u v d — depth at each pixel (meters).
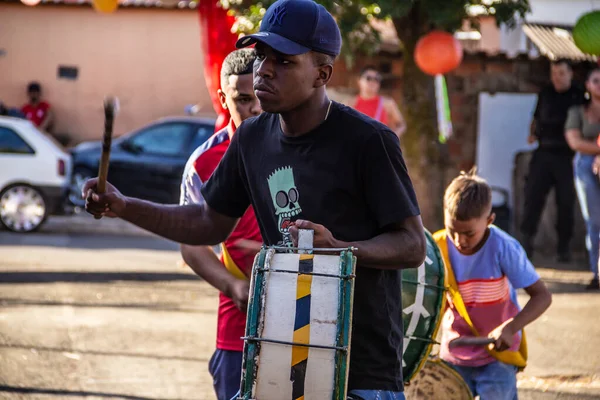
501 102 22.06
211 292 14.58
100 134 31.36
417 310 5.89
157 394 8.81
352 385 4.52
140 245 21.00
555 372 9.97
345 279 4.18
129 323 12.02
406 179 4.56
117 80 31.23
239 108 6.11
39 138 22.83
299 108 4.57
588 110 16.25
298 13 4.50
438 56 14.48
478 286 6.73
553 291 15.39
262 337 4.18
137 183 25.25
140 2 30.83
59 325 11.80
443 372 6.53
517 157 21.58
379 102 18.64
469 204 6.51
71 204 25.72
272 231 4.78
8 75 31.34
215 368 6.16
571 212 19.44
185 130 25.47
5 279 15.20
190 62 31.12
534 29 25.08
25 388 8.91
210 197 5.18
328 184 4.55
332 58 4.58
